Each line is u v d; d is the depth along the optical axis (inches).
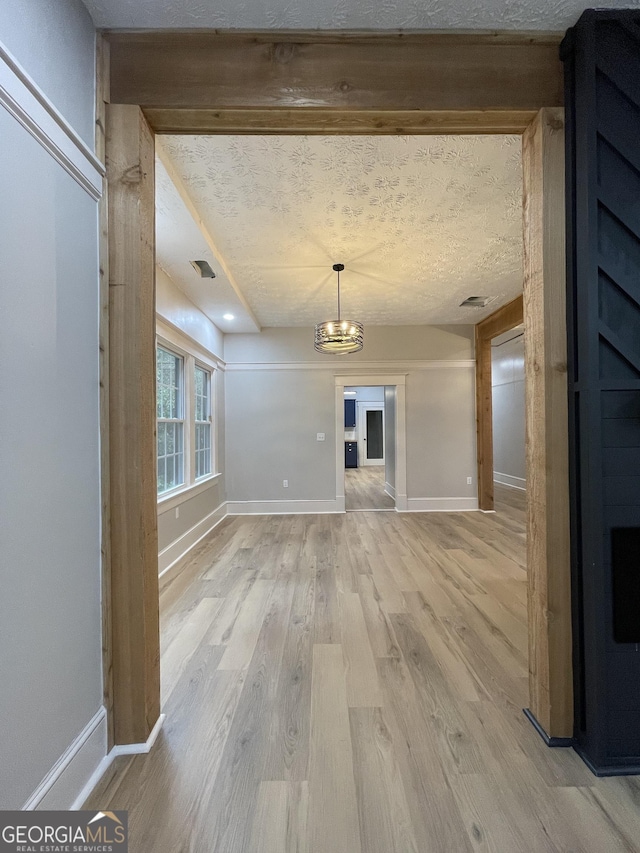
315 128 63.1
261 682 72.4
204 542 171.0
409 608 104.5
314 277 150.3
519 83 59.4
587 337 54.7
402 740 58.1
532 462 61.3
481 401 228.2
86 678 51.0
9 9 39.8
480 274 148.6
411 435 231.9
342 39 58.8
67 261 48.7
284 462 229.1
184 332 153.0
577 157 56.9
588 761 53.8
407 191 94.3
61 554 46.8
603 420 55.3
